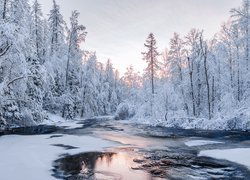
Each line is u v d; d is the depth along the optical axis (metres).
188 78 43.09
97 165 13.24
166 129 33.12
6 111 28.22
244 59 38.41
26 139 19.84
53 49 49.00
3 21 22.25
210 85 41.88
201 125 33.88
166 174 11.95
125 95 95.12
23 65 22.75
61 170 12.13
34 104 32.97
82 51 52.06
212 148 18.50
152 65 50.41
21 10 29.08
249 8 37.22
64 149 16.70
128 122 45.25
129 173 12.00
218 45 42.41
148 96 50.12
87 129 30.62
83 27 50.94
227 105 36.12
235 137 24.17
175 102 41.66
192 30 42.09
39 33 46.22
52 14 50.50
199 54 41.69
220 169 12.85
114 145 19.34
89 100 57.28
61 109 46.00
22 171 11.37
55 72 45.59
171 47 45.59
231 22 38.81
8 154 14.08
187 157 15.48
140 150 17.61
